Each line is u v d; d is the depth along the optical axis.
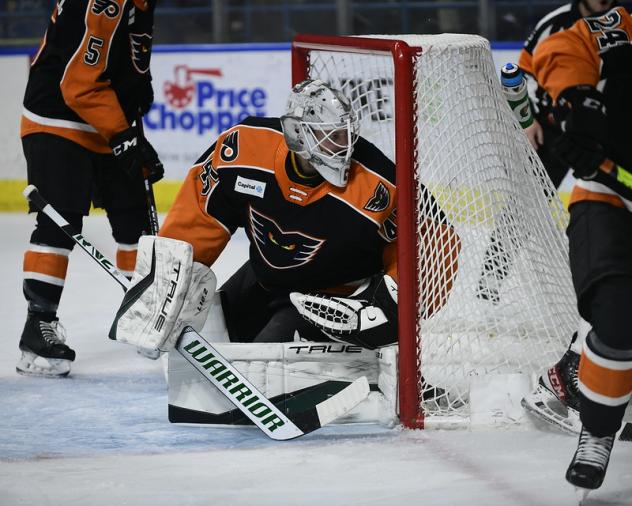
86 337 12.48
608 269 6.21
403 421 8.23
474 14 24.14
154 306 8.45
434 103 8.19
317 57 10.84
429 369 8.39
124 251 11.24
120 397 9.66
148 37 10.83
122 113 10.39
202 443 8.07
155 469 7.34
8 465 7.52
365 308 8.16
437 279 8.34
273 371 8.38
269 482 6.94
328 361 8.41
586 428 6.49
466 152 8.48
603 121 6.34
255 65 21.61
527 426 8.15
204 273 8.51
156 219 11.09
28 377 10.47
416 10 24.25
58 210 10.52
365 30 24.64
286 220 8.39
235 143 8.51
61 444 8.10
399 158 7.95
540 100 12.48
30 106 10.62
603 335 6.24
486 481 6.86
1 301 14.86
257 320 9.59
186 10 25.47
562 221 9.66
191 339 8.36
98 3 10.11
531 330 8.66
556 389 7.81
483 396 8.16
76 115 10.56
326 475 7.07
